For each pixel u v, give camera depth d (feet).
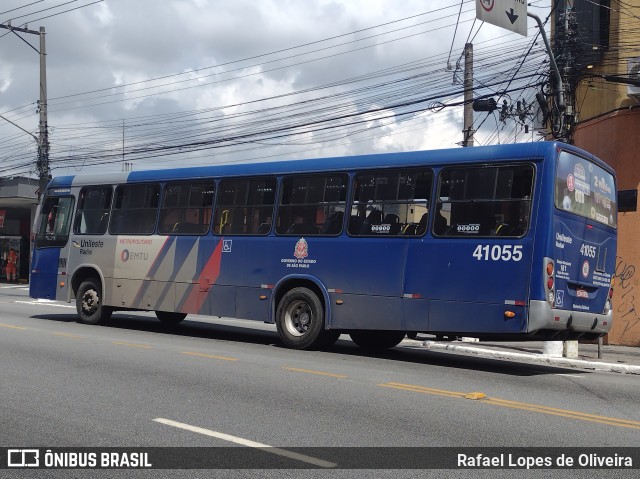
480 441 19.92
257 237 41.78
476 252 33.42
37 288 53.62
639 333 53.72
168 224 46.42
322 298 38.96
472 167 34.17
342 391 26.61
